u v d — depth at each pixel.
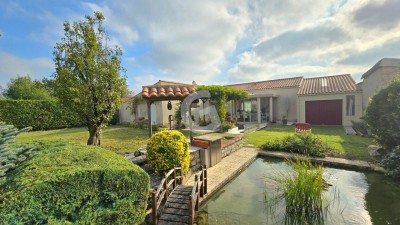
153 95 7.14
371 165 6.67
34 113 16.73
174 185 4.99
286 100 19.86
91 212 2.74
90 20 6.24
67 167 2.72
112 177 2.90
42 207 2.32
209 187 5.37
